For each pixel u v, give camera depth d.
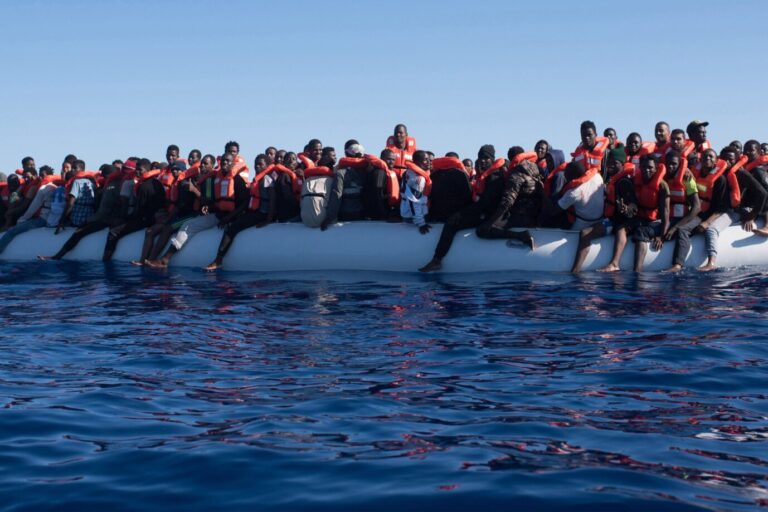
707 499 3.53
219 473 3.94
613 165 12.10
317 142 14.16
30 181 15.80
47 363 6.55
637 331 7.52
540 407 5.11
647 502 3.49
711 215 11.93
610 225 11.81
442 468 3.96
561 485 3.70
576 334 7.45
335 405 5.18
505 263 11.95
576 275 11.41
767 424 4.70
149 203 14.21
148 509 3.54
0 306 9.61
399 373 6.10
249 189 13.31
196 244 13.52
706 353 6.56
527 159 11.92
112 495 3.70
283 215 13.38
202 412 5.07
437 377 5.96
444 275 11.80
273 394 5.51
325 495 3.64
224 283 11.39
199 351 6.97
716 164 11.91
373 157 12.62
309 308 9.17
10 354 6.90
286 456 4.17
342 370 6.22
